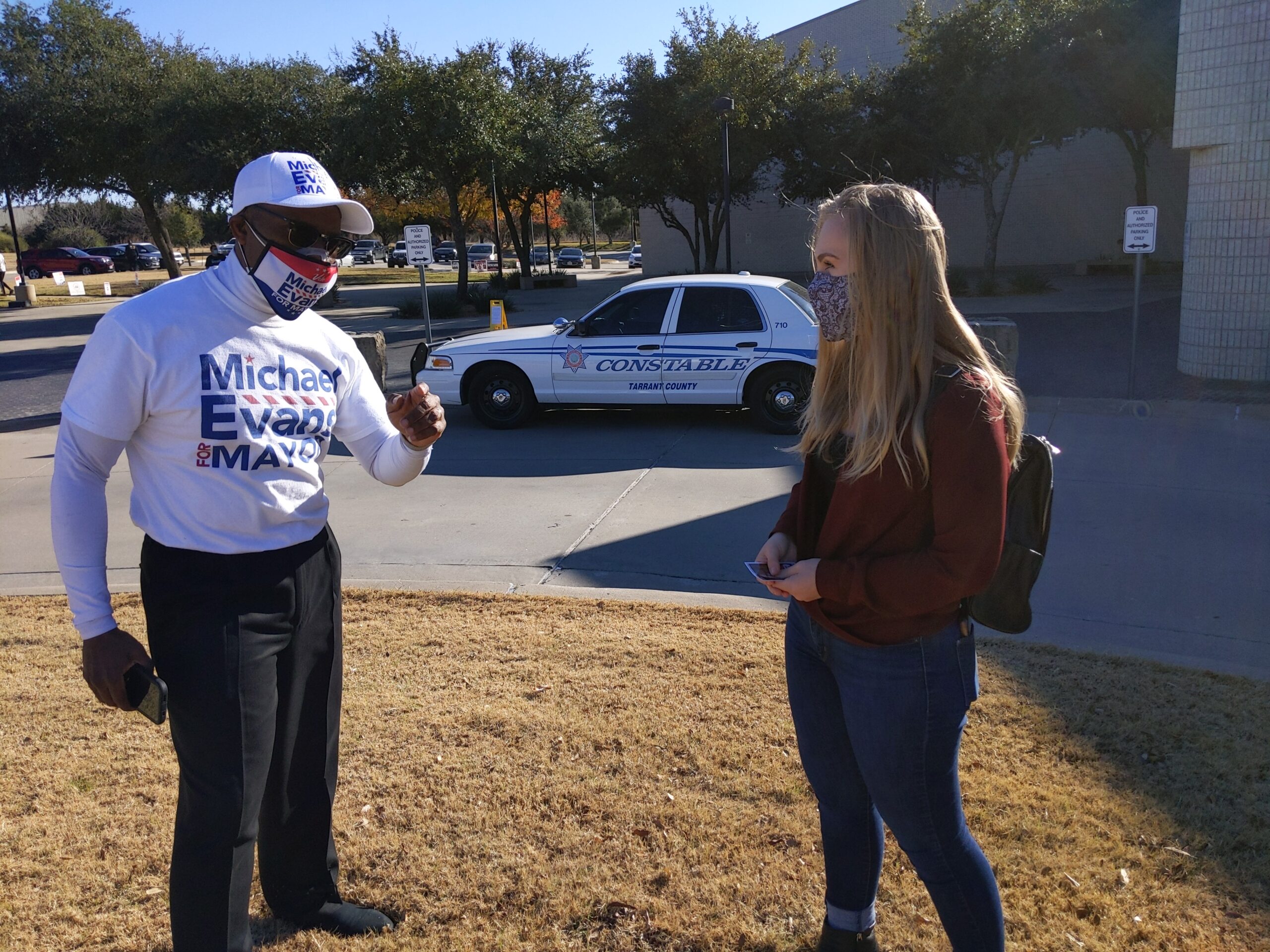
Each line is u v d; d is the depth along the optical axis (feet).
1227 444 27.71
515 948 8.45
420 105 74.90
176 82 100.94
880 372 5.95
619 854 9.71
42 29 111.86
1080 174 114.21
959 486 5.77
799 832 9.97
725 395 32.22
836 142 92.79
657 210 108.78
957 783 6.74
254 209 6.84
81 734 12.48
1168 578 17.65
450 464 28.99
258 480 7.09
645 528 21.70
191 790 7.04
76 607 6.73
